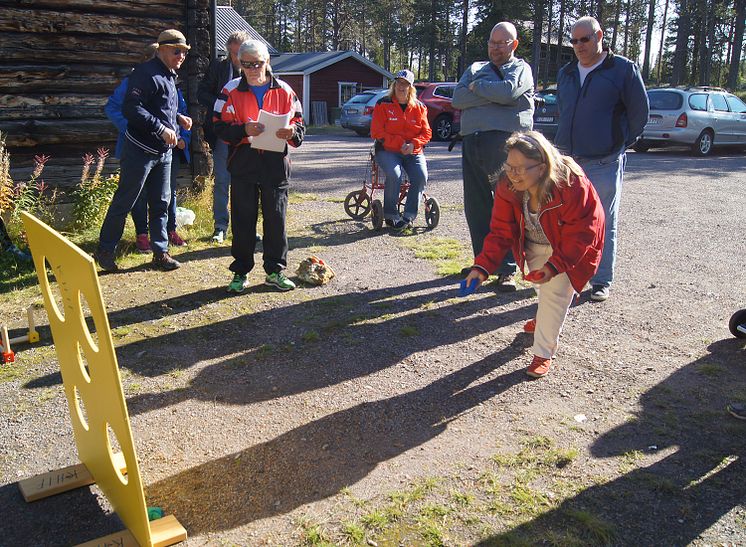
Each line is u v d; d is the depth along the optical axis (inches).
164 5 276.7
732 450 120.5
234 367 154.9
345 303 199.2
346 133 982.4
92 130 269.1
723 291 214.2
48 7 254.7
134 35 272.1
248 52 187.9
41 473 113.7
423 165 291.7
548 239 137.3
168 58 211.2
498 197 140.5
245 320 184.2
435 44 2106.3
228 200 267.7
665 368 155.9
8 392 141.4
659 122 622.5
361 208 347.9
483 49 1756.9
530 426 129.1
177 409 135.2
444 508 103.3
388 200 287.9
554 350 151.2
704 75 1862.7
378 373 152.8
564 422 130.6
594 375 152.1
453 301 201.9
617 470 114.0
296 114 199.0
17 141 255.3
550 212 132.3
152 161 214.4
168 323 181.0
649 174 486.0
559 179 128.7
